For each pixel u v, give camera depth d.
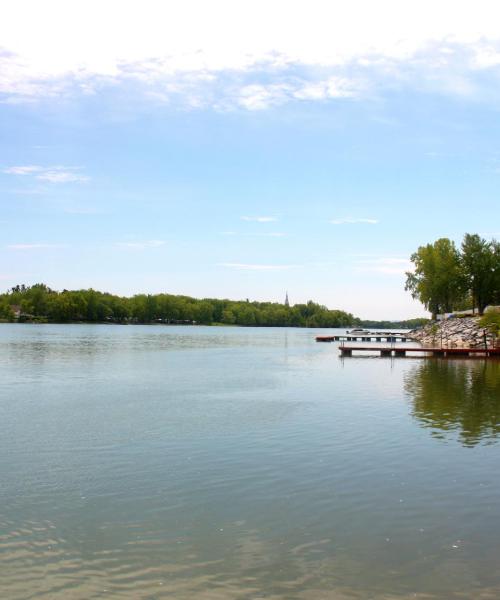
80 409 29.30
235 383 41.34
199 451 20.50
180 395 34.78
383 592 10.59
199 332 185.62
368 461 19.11
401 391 36.88
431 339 108.62
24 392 35.53
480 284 112.62
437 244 125.12
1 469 18.27
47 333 138.00
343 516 14.21
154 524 13.73
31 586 10.73
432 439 22.34
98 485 16.64
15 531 13.29
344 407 30.20
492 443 21.67
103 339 110.81
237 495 15.73
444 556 12.05
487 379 44.50
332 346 103.00
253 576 11.16
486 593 10.59
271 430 24.03
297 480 17.05
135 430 24.03
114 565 11.61
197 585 10.81
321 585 10.84
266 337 155.50
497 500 15.36
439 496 15.64
